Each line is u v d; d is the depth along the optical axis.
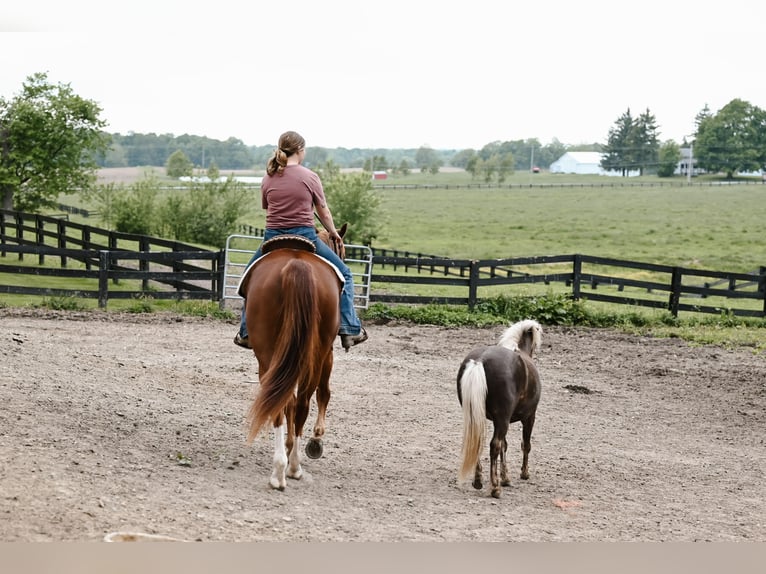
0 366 9.79
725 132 185.88
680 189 135.12
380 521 6.28
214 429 8.76
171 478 6.68
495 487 7.34
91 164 49.91
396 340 16.45
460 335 17.38
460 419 10.70
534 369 7.57
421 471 8.17
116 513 5.54
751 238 69.19
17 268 18.00
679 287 20.45
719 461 9.58
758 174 192.25
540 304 19.56
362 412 10.68
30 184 48.25
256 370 12.61
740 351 16.84
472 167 197.12
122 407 8.90
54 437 7.23
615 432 10.65
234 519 5.82
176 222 55.47
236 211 56.50
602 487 8.12
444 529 6.23
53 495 5.67
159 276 18.61
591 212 99.62
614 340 17.59
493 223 88.38
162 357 13.04
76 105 47.31
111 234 24.11
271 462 7.78
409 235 76.31
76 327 15.74
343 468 7.96
